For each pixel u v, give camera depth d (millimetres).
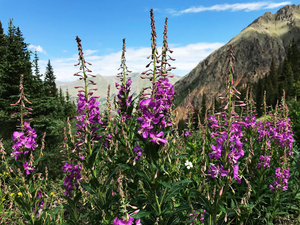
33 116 11148
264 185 4480
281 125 5234
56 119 11227
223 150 2602
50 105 11453
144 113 2514
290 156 5105
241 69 173125
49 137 10422
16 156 3420
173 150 3033
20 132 3486
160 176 2811
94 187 3188
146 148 2539
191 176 4188
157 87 2723
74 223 3363
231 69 2367
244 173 4840
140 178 3150
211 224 2799
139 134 2623
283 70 79188
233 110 2434
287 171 4266
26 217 3426
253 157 4664
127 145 2904
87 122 3137
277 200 4332
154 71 2650
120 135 3316
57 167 9008
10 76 10695
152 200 2770
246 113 5844
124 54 3445
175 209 2822
